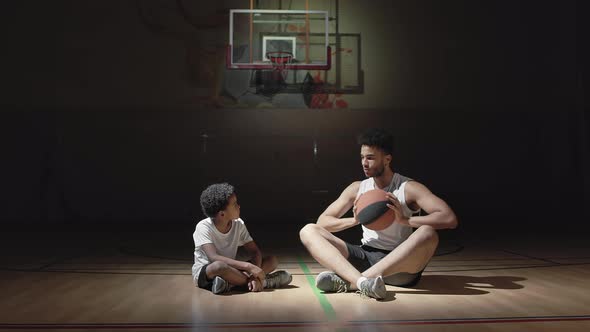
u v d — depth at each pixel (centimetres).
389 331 161
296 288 244
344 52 801
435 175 795
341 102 797
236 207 236
